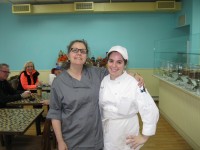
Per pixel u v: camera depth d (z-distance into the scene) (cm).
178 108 352
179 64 378
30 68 449
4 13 608
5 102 311
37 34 615
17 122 208
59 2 584
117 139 150
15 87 426
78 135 149
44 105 309
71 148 151
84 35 612
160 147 305
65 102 146
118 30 609
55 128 150
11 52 622
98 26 610
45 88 396
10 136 218
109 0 574
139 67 618
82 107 148
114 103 147
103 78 161
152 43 611
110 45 615
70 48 150
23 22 611
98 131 152
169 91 397
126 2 570
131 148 149
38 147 215
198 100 277
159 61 503
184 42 468
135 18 605
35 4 584
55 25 611
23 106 321
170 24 605
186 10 520
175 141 324
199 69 300
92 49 616
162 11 582
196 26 486
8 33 615
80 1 576
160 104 462
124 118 149
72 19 609
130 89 145
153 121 136
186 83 322
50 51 620
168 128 377
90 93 149
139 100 140
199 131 278
